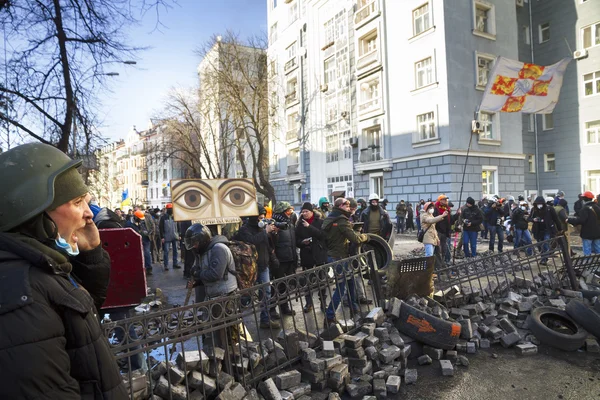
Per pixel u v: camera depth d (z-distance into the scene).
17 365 0.93
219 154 34.00
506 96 11.13
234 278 3.78
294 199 33.88
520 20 25.88
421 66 21.67
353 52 26.42
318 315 5.89
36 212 1.13
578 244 13.09
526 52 25.98
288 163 34.56
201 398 2.85
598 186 23.41
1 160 1.18
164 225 11.45
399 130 22.78
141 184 69.75
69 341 1.10
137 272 3.29
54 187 1.21
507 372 3.90
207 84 25.52
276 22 35.81
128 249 3.26
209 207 5.57
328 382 3.46
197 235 3.73
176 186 5.51
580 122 24.05
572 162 24.52
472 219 10.74
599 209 8.62
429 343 4.16
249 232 5.59
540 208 10.05
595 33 23.16
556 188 25.33
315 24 30.14
